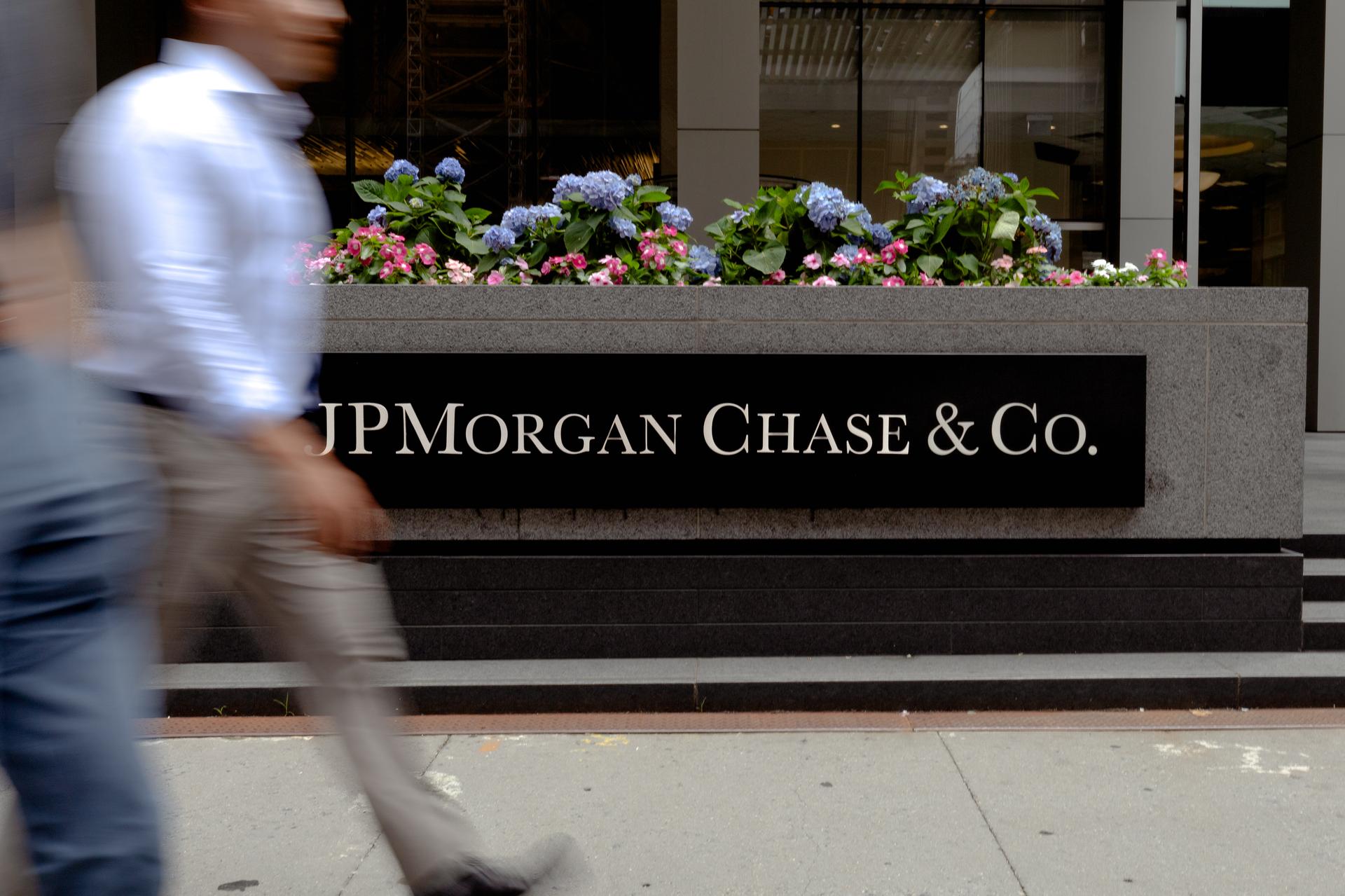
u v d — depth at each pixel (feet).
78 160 6.93
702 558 16.63
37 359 5.83
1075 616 16.74
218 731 14.30
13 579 5.63
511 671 15.85
